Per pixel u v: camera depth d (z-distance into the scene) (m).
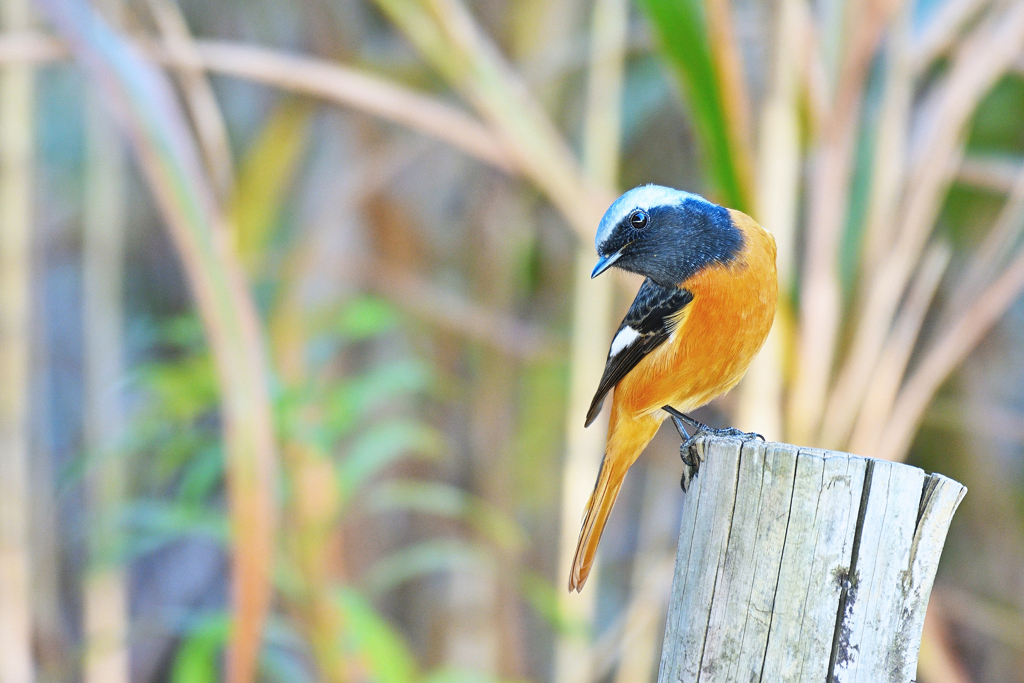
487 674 11.16
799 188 10.24
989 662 13.77
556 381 13.07
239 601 6.32
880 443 8.38
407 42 12.96
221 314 6.40
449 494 9.81
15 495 10.29
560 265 13.92
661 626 15.02
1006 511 14.27
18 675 10.12
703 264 8.00
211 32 14.45
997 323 14.00
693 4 7.36
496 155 9.23
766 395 8.22
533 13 12.48
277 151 10.50
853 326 8.30
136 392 13.02
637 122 13.61
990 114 12.86
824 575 4.95
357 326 9.36
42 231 13.96
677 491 14.06
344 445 11.37
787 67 8.19
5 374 10.31
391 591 12.53
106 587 10.73
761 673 4.99
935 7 10.12
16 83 10.27
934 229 12.86
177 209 6.45
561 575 10.77
